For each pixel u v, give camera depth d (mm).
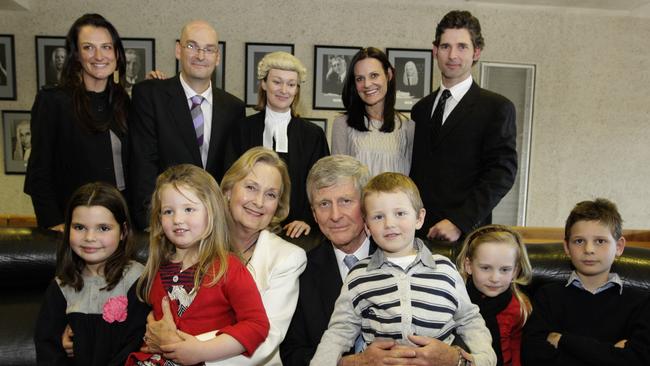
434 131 2303
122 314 1583
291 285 1591
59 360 1565
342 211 1579
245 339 1374
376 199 1474
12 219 3746
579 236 1687
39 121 2098
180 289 1469
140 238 1862
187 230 1451
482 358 1432
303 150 2266
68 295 1623
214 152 2281
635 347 1537
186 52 2203
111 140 2207
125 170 2270
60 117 2115
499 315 1745
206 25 2244
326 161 1621
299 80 2256
